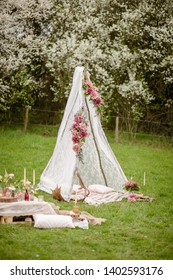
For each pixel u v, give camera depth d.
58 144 8.83
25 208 6.59
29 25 17.41
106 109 16.39
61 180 8.33
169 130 17.05
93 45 15.79
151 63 16.58
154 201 8.31
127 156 13.17
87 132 8.61
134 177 10.55
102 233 6.25
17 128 16.94
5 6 16.56
